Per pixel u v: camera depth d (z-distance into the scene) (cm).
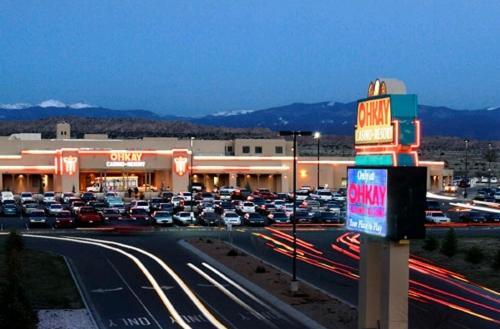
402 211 2642
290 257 5203
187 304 3600
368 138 2895
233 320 3281
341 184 11875
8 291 2803
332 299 3694
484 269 4803
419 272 4697
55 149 10738
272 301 3675
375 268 2881
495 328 3189
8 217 8000
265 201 8988
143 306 3547
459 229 7325
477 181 15750
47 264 4603
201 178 11244
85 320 3216
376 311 2884
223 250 5403
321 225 7544
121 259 5000
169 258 5066
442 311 3509
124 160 10438
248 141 11694
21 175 10544
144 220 7419
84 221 7075
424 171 2662
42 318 3228
